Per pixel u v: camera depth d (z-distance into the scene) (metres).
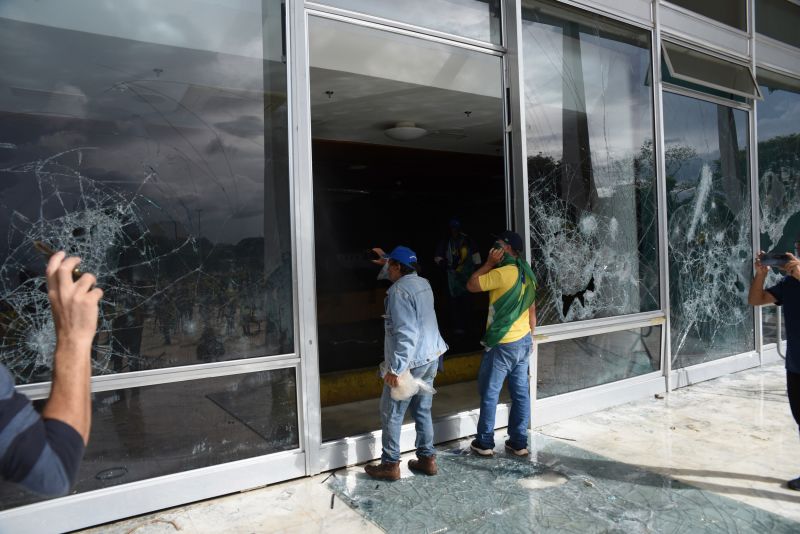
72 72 3.12
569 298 5.07
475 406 5.25
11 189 2.98
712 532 3.12
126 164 3.24
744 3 6.77
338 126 8.17
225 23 3.53
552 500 3.49
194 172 3.42
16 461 1.16
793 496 3.53
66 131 3.10
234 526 3.16
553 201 4.98
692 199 6.20
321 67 4.81
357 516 3.28
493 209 15.44
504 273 4.02
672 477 3.80
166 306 3.33
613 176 5.44
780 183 7.27
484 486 3.68
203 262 3.44
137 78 3.28
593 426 4.81
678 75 5.75
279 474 3.66
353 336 9.29
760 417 5.00
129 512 3.20
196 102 3.44
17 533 2.94
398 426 3.73
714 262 6.41
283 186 3.69
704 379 6.21
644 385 5.61
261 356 3.60
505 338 4.03
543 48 4.98
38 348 3.03
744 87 6.63
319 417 3.80
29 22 3.04
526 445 4.21
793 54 7.43
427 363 3.67
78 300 1.32
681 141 6.11
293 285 3.70
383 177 12.91
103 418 3.16
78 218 3.12
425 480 3.76
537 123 4.91
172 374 3.32
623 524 3.21
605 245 5.35
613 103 5.47
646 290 5.68
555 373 4.99
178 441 3.36
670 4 5.92
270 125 3.65
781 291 3.70
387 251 14.86
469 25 4.65
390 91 5.91
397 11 4.28
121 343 3.21
